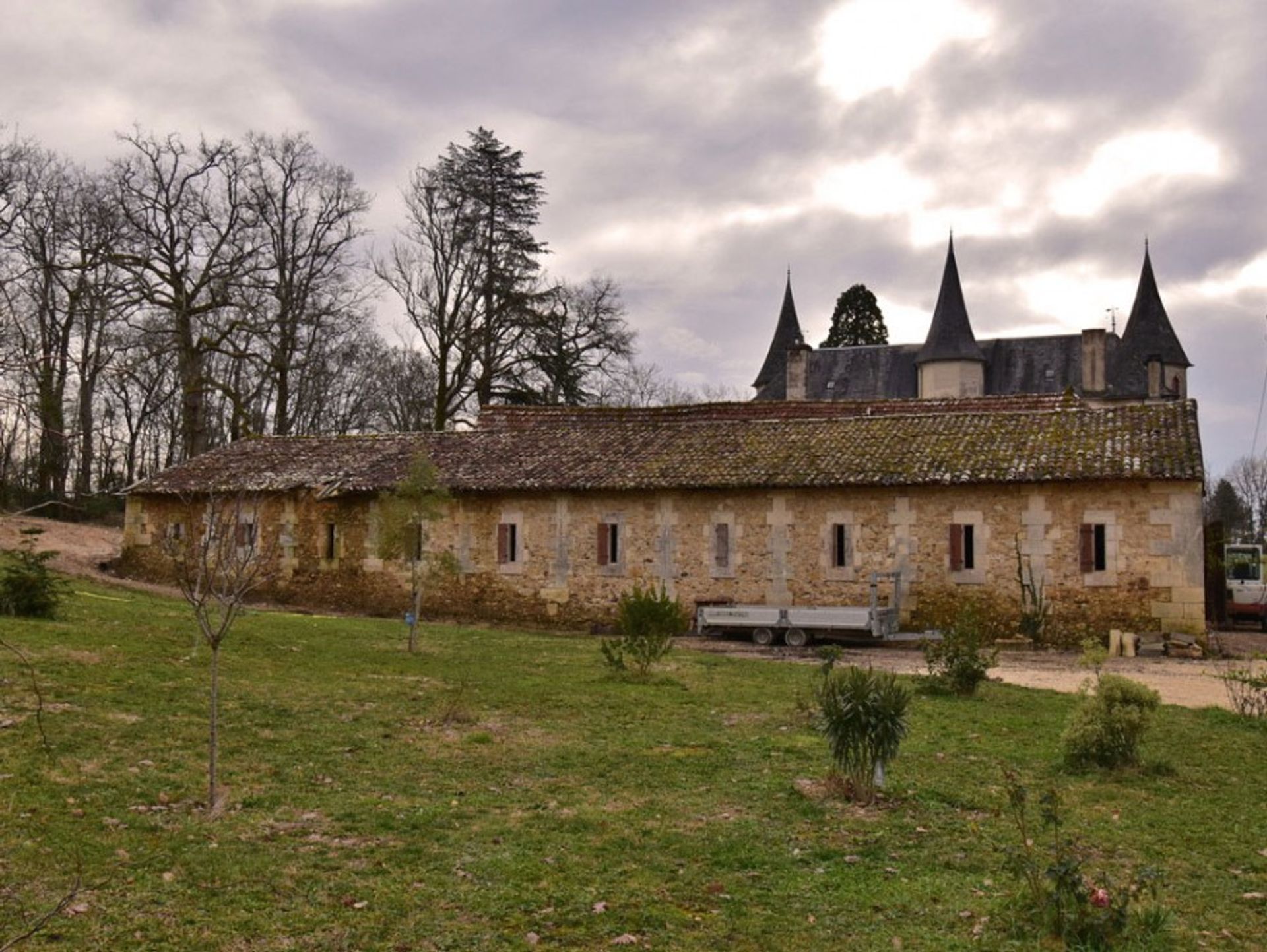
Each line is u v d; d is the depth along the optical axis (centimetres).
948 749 1066
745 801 863
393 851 723
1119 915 587
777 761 993
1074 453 2223
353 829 764
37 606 1556
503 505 2586
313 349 4356
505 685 1373
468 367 4281
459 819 797
